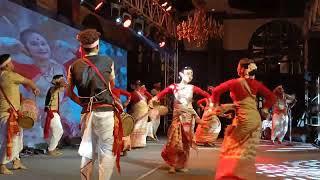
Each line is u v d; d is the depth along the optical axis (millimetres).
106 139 4539
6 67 7117
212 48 21906
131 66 19000
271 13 21625
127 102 7328
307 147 13305
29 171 7312
